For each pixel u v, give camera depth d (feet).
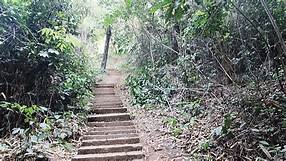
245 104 17.57
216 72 24.45
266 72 20.22
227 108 19.24
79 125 21.99
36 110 19.67
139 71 34.42
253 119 16.16
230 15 21.52
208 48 22.24
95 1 40.40
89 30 43.19
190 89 23.97
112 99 30.22
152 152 17.34
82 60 33.86
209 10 15.47
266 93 17.84
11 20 21.49
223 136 15.72
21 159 15.61
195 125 19.43
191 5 18.33
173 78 28.07
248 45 22.35
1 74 22.07
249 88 19.56
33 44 21.90
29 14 22.81
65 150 17.85
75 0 34.01
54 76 23.62
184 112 22.44
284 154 12.90
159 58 32.19
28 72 22.81
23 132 17.10
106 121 24.16
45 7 23.21
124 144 18.65
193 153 15.92
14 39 21.89
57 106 23.54
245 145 14.53
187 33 21.89
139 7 27.86
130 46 38.24
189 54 27.61
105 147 17.99
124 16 29.40
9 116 20.77
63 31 23.18
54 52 21.70
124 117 24.49
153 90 29.09
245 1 20.62
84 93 27.89
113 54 53.88
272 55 20.08
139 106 27.63
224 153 14.94
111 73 46.47
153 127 21.52
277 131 14.57
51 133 19.21
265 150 13.26
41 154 16.01
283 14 19.40
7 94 21.98
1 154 15.96
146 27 30.60
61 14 24.21
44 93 22.98
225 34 20.75
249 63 21.08
